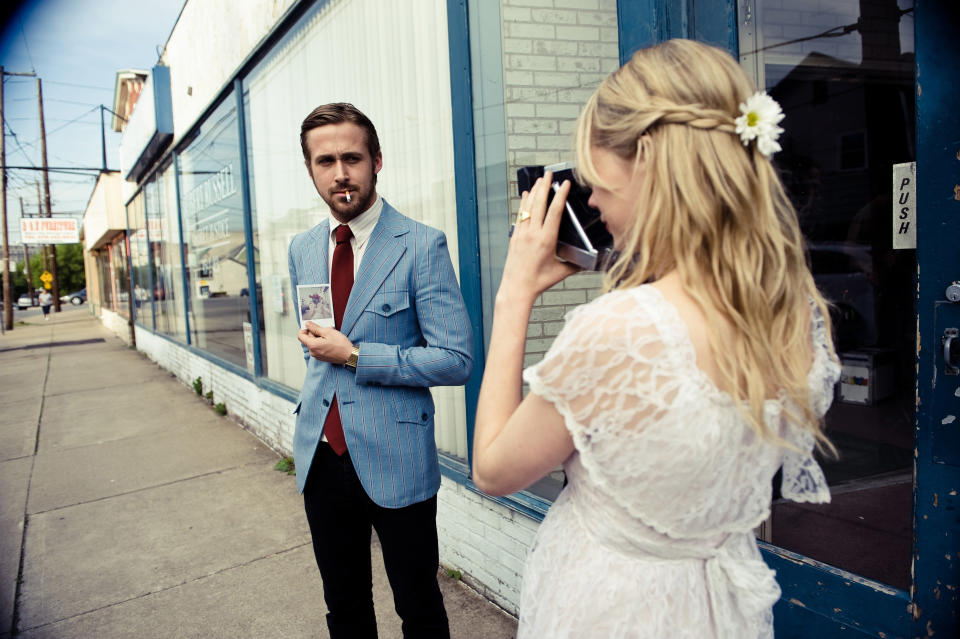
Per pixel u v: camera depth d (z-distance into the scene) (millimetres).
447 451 3062
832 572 1504
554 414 799
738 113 765
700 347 745
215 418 6656
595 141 833
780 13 1873
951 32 1192
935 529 1302
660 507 785
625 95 799
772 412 762
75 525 3867
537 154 2371
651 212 767
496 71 2537
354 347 1808
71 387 9516
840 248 2033
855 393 1821
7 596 3012
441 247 1889
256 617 2701
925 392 1288
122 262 17266
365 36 3658
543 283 929
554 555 911
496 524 2639
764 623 913
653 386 728
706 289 751
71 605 2891
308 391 1951
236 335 6422
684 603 826
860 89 2064
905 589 1398
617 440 758
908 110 1989
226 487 4391
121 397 8336
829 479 1835
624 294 773
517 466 837
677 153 750
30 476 4949
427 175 3135
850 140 2078
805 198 2150
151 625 2682
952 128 1203
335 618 1944
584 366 752
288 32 4699
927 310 1269
